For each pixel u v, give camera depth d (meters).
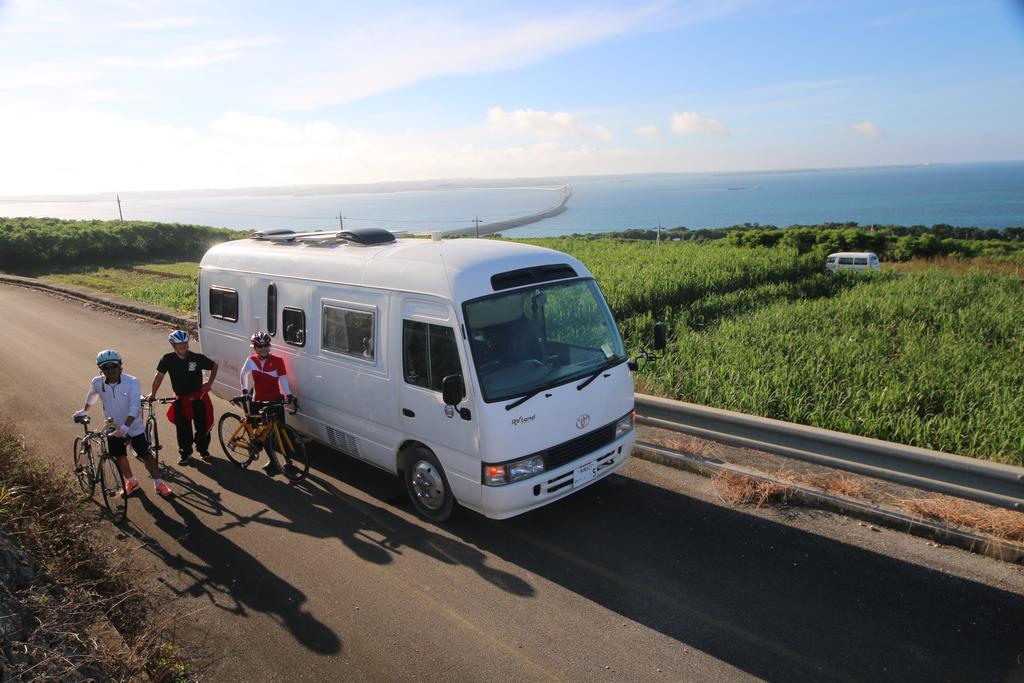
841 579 5.16
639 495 6.84
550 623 4.91
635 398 7.69
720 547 5.77
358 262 7.12
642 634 4.71
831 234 39.34
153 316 18.95
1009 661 4.19
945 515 5.65
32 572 4.88
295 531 6.61
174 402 8.32
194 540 6.50
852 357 10.64
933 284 19.38
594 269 22.34
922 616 4.66
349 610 5.23
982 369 9.84
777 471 6.77
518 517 6.60
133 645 4.55
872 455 5.84
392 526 6.62
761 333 12.63
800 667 4.26
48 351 14.98
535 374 6.01
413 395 6.36
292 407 8.17
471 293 5.93
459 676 4.40
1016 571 5.10
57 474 6.97
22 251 38.00
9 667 3.69
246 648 4.80
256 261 8.78
